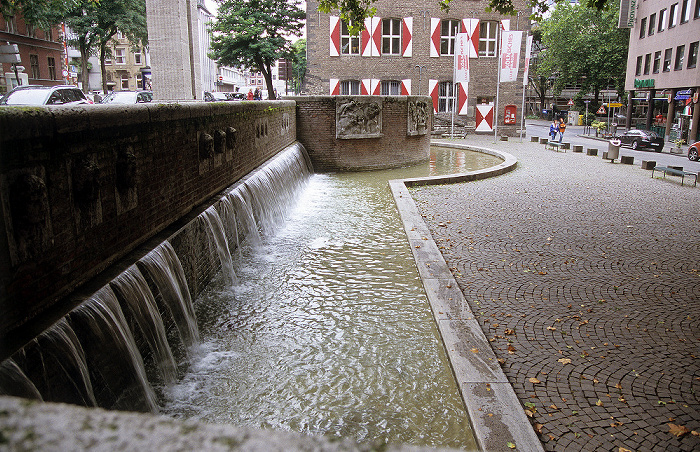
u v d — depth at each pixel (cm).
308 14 3553
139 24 3825
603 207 1226
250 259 840
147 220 528
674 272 755
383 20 3641
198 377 488
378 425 414
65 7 2392
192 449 61
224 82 9975
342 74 3641
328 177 1722
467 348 514
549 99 8462
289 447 64
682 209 1211
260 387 471
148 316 459
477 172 1670
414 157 2039
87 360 359
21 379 279
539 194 1391
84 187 385
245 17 3522
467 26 3503
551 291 680
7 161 301
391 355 530
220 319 614
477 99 3809
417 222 1043
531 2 1308
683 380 461
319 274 770
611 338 545
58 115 355
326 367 507
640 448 369
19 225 315
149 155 529
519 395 438
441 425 414
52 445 61
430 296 653
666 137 3881
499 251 859
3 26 3494
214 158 773
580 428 392
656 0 3972
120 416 69
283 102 1445
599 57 5403
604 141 3966
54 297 354
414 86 3694
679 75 3631
